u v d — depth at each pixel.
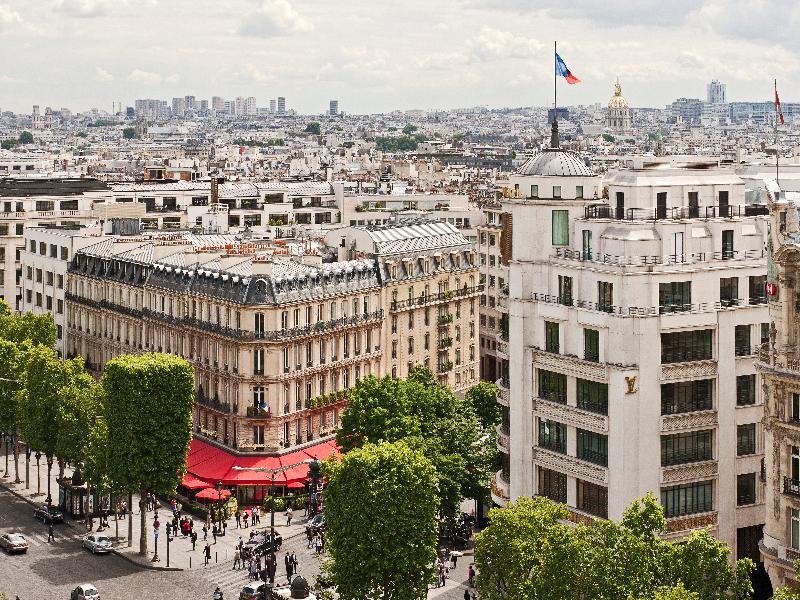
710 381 177.62
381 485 169.38
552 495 185.75
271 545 175.50
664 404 174.88
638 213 177.62
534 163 191.00
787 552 145.25
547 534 143.25
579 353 180.12
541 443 187.12
